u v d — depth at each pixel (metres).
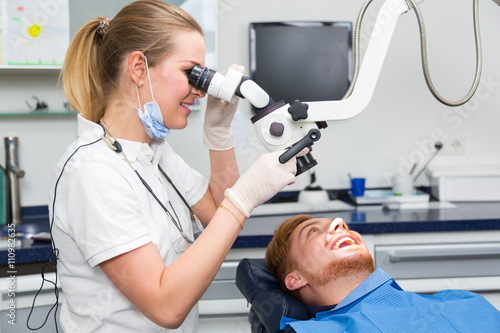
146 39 1.11
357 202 2.50
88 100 1.19
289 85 2.64
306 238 1.47
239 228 1.07
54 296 1.88
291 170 1.09
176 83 1.12
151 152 1.21
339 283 1.44
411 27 2.67
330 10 2.65
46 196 2.54
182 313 1.02
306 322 1.23
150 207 1.18
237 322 2.00
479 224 2.08
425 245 2.10
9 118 2.49
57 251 1.18
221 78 1.12
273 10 2.63
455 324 1.21
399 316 1.22
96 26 1.20
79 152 1.11
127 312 1.14
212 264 1.03
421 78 2.70
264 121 1.14
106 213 1.04
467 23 2.68
